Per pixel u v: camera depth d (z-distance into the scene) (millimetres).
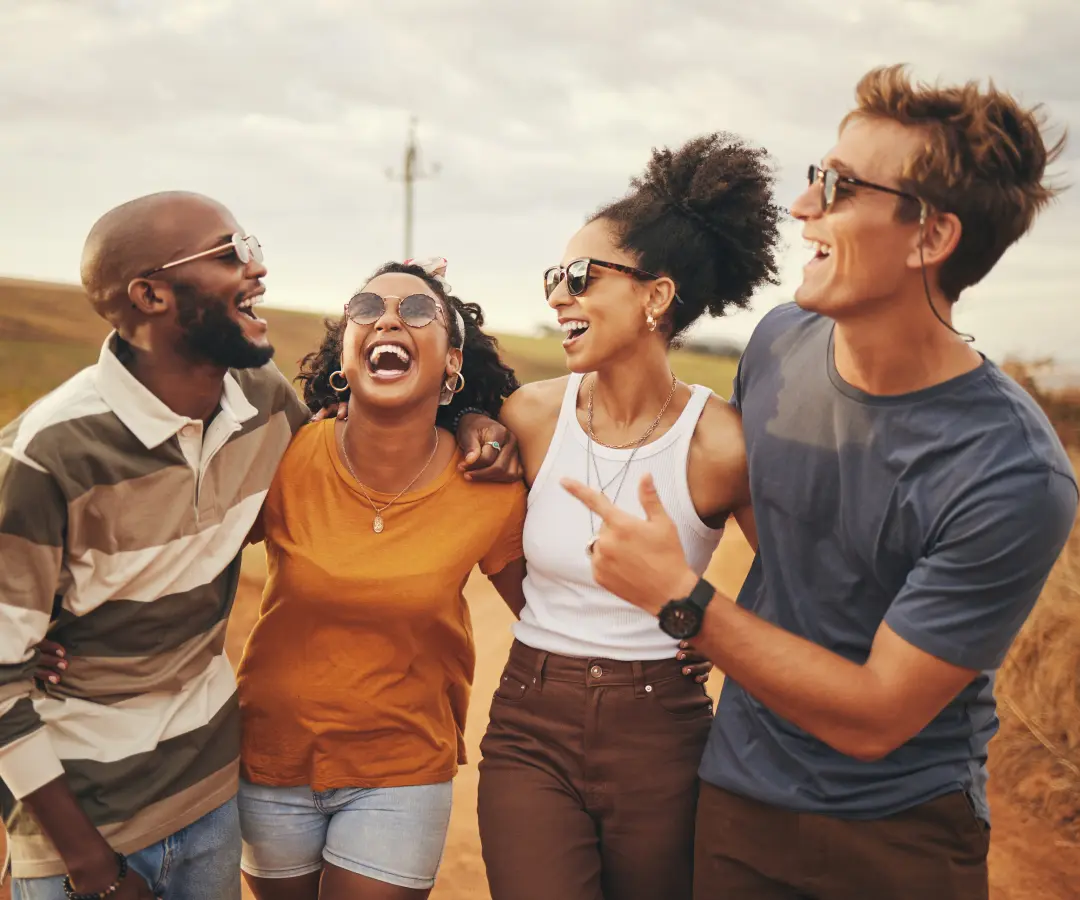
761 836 2932
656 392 3305
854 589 2848
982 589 2545
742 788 2939
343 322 3561
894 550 2738
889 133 2562
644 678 3107
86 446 2666
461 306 3527
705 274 3311
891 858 2811
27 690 2693
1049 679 5598
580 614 3168
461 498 3180
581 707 3115
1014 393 2641
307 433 3242
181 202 2777
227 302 2777
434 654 3178
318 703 3113
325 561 3045
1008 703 5691
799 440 2889
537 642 3199
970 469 2572
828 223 2604
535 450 3342
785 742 2891
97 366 2795
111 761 2836
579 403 3381
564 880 3059
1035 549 2523
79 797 2809
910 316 2615
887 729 2619
